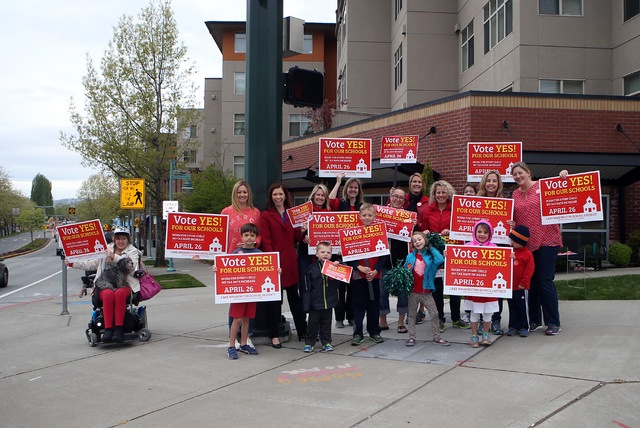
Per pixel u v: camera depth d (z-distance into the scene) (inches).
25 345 330.3
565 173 278.4
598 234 657.0
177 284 725.9
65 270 468.8
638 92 705.0
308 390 220.7
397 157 393.7
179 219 291.4
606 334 281.3
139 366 265.1
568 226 657.6
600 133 634.8
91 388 233.5
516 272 281.0
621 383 205.8
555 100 631.8
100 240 310.3
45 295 725.9
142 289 315.0
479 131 624.7
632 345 257.9
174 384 235.1
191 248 291.9
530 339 282.7
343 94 1275.8
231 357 272.4
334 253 297.0
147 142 1079.6
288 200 298.4
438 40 965.8
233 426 186.4
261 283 275.0
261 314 306.2
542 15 738.8
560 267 611.2
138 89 1063.0
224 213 304.8
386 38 1160.2
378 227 282.4
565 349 257.8
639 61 695.1
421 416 186.7
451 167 645.9
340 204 331.9
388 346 287.0
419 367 245.0
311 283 279.4
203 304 500.4
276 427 183.9
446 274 271.3
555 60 739.4
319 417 191.2
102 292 303.4
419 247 281.1
